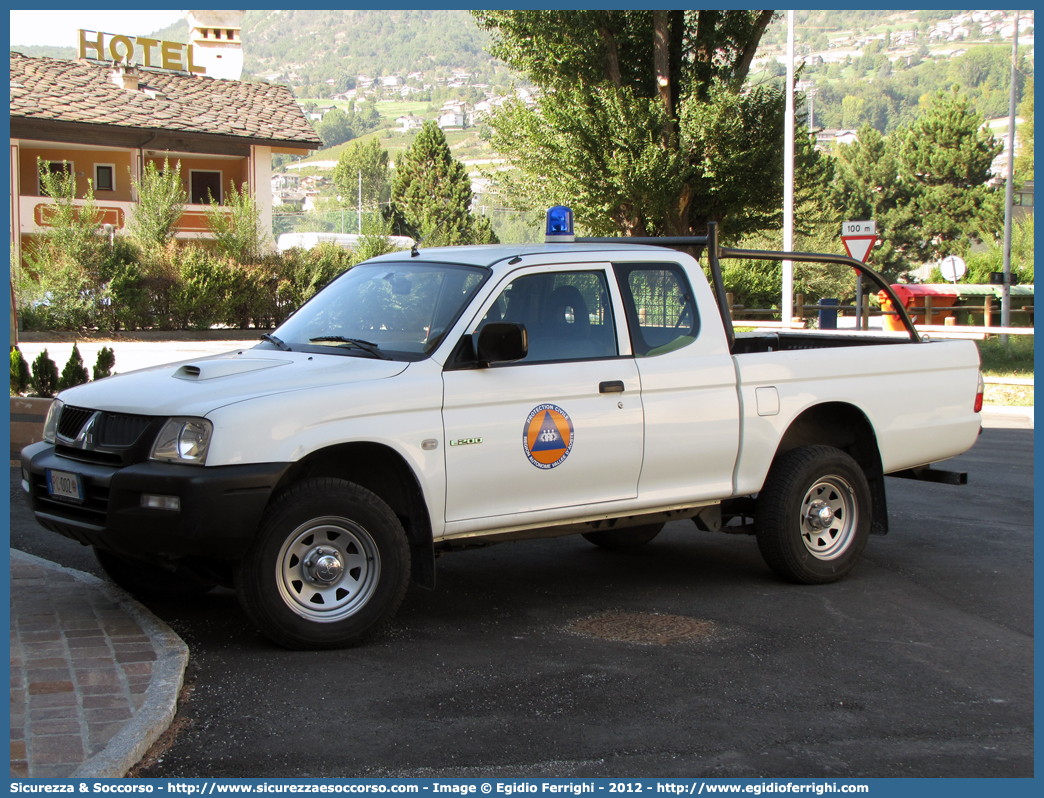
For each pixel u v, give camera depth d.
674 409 5.92
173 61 44.53
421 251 6.24
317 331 5.86
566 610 5.86
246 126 40.25
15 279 29.12
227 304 31.33
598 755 3.91
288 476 5.18
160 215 31.75
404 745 3.95
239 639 5.19
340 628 5.02
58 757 3.61
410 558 5.31
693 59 27.19
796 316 32.31
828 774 3.80
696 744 4.02
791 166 22.75
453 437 5.25
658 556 7.27
